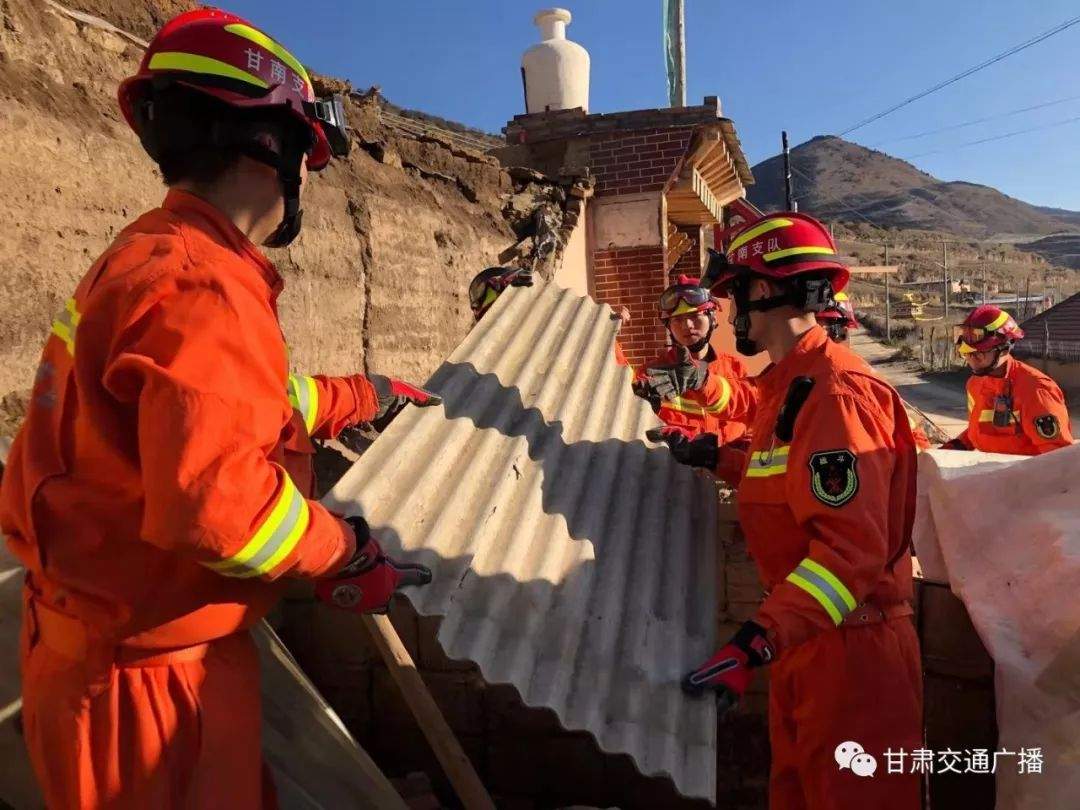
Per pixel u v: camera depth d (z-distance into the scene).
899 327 51.91
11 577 1.96
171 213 1.41
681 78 14.73
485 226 6.23
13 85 2.50
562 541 2.19
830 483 2.08
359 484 1.98
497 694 3.47
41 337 2.51
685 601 2.25
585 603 2.05
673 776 1.70
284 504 1.26
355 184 4.52
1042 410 5.11
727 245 2.61
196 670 1.40
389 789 2.24
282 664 2.21
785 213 2.43
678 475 2.79
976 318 5.30
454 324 5.54
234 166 1.46
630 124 7.84
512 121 8.14
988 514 3.03
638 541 2.40
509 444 2.40
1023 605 2.73
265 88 1.42
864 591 2.05
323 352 3.96
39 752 1.37
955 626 3.17
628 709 1.82
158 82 1.40
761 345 2.54
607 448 2.71
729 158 9.11
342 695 3.48
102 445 1.29
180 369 1.17
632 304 7.93
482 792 2.46
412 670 2.46
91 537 1.31
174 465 1.14
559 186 7.44
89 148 2.76
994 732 3.13
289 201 1.58
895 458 2.30
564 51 8.99
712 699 1.92
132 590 1.33
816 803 2.34
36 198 2.50
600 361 3.23
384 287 4.61
